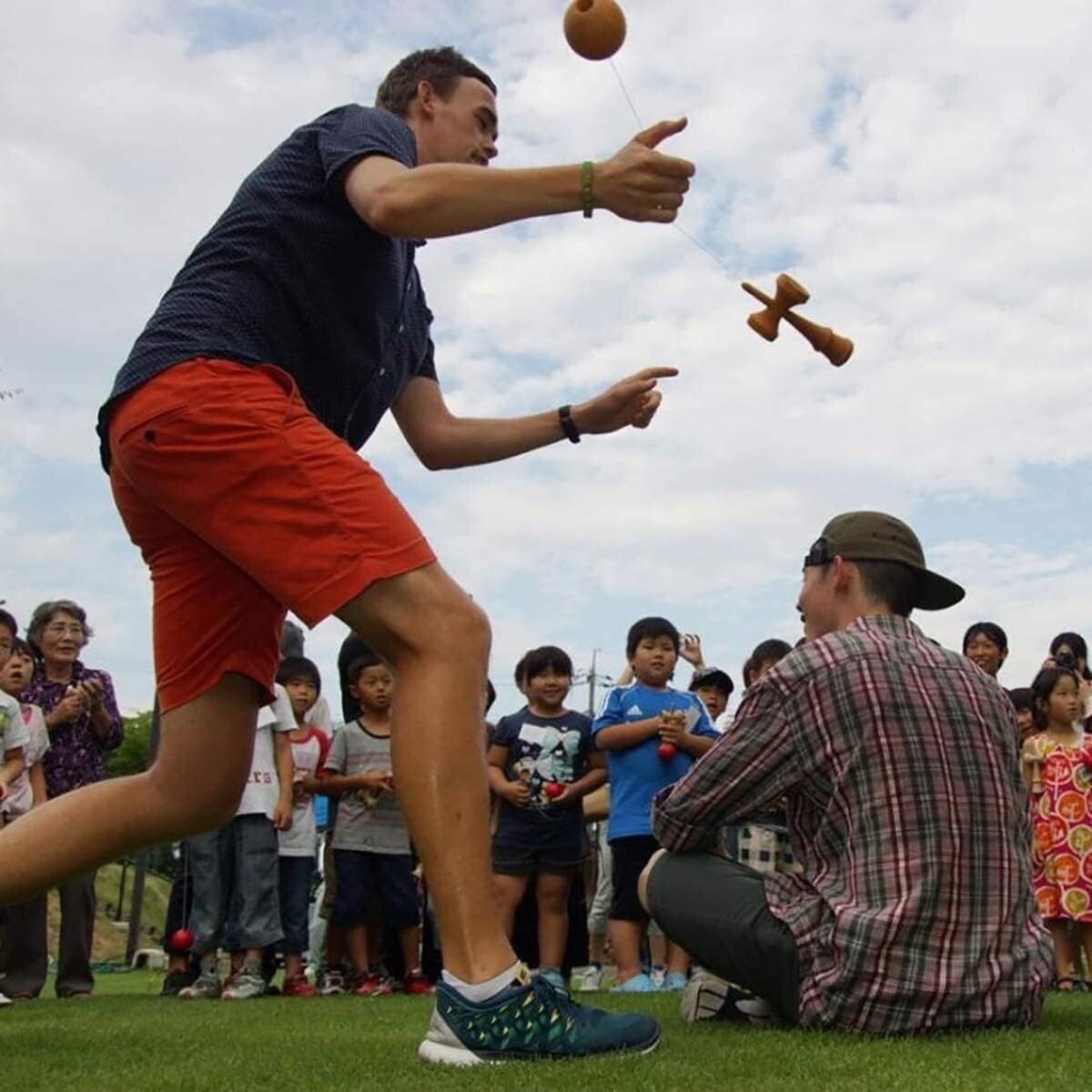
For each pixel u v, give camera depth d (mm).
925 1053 2355
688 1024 2988
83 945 5750
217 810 2600
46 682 6145
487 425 2996
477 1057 2232
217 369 2318
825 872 2838
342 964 6461
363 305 2502
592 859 8312
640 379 3006
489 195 2211
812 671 2850
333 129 2438
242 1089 2068
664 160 2209
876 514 3121
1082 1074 2121
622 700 5859
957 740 2785
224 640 2523
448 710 2215
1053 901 6023
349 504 2242
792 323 2707
